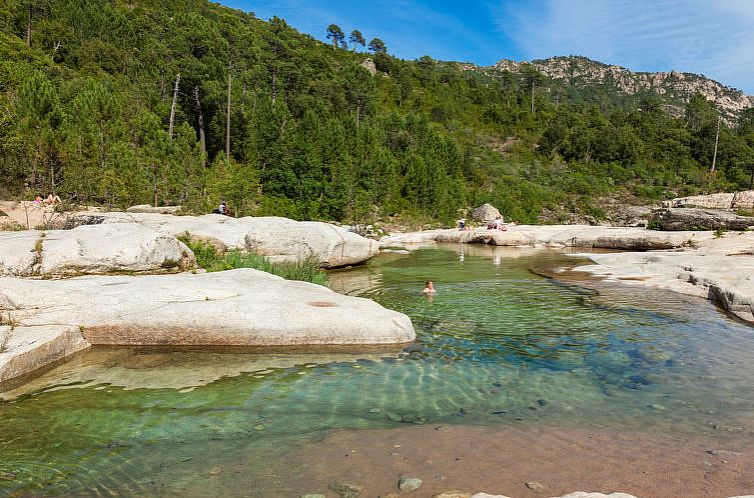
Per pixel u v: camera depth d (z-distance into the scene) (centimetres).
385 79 13150
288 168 4806
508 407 609
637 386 676
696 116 13525
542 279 1698
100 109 4091
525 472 440
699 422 552
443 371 752
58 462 479
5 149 2967
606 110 19000
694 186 8862
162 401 637
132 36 7850
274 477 439
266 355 838
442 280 1702
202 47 6662
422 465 457
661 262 1800
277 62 7906
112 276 1073
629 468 446
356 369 765
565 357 814
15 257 1026
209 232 1716
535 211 7094
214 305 909
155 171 3588
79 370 759
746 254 1900
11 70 4009
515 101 13788
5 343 766
